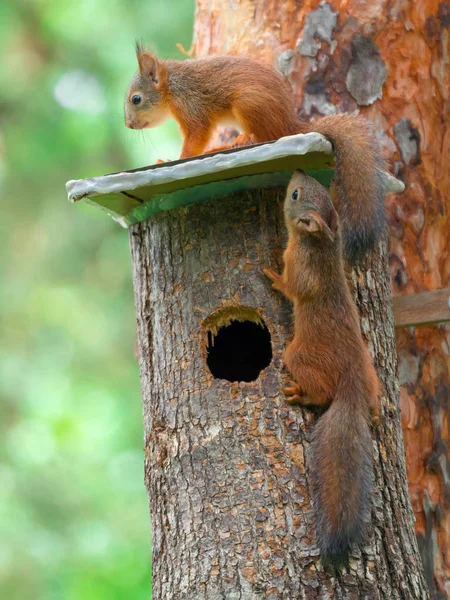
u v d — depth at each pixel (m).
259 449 8.97
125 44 18.86
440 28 11.65
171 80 10.67
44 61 20.03
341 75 11.32
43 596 16.39
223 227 9.47
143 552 16.45
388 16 11.43
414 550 9.10
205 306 9.38
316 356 8.95
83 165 19.75
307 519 8.76
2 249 20.20
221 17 12.01
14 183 20.02
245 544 8.78
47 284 19.83
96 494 17.73
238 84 10.13
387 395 9.45
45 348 19.41
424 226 11.32
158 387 9.52
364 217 9.08
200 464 9.08
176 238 9.62
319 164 9.42
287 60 11.37
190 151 10.58
